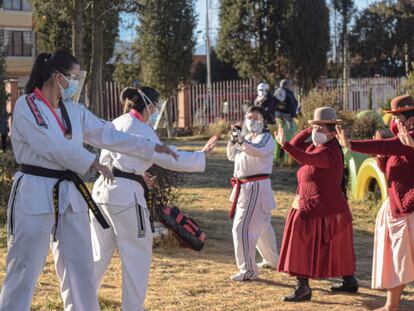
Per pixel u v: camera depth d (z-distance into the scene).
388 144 6.27
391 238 6.34
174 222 6.28
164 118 29.41
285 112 18.02
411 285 7.80
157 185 9.14
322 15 33.72
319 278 7.14
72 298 4.92
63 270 5.00
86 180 10.41
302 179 7.08
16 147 4.89
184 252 9.24
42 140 4.72
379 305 6.94
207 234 10.48
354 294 7.36
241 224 7.80
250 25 34.25
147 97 6.04
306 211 6.96
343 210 7.05
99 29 18.27
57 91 4.92
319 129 6.94
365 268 8.60
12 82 24.88
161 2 28.98
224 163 19.16
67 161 4.74
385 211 6.43
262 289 7.51
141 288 5.85
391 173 6.36
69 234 4.87
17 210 4.81
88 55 24.38
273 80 34.28
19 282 4.79
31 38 41.47
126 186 5.77
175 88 29.62
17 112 4.81
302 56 33.50
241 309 6.75
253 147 7.55
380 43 50.72
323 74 34.25
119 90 30.00
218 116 32.00
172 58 29.19
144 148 5.33
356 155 13.76
